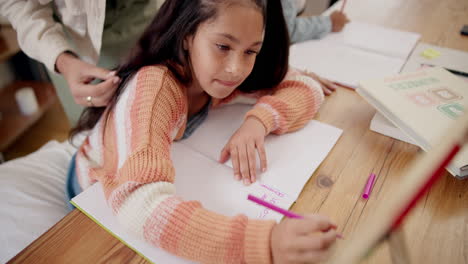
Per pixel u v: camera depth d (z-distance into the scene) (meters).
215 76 0.56
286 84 0.72
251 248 0.37
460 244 0.42
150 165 0.44
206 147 0.59
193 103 0.68
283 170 0.54
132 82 0.57
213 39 0.52
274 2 0.64
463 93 0.63
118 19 0.88
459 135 0.19
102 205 0.46
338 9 1.25
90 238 0.41
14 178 0.76
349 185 0.51
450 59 0.89
